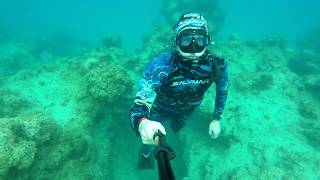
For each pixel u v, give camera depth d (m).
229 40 4.95
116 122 3.35
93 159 2.77
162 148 0.43
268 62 4.57
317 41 6.46
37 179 2.14
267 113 3.54
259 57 4.71
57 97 3.08
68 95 3.09
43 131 2.17
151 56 4.27
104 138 3.15
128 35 12.80
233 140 3.29
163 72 1.09
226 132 3.32
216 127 1.54
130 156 3.64
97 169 2.72
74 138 2.51
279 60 4.68
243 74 3.96
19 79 3.36
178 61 1.12
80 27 14.58
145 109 0.96
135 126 0.89
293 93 3.89
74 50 8.88
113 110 3.26
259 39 5.15
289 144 3.16
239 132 3.33
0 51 6.86
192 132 3.61
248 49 4.86
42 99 3.05
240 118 3.45
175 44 1.09
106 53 3.98
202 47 1.08
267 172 2.73
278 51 5.12
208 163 3.21
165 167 0.34
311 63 4.94
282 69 4.36
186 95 1.24
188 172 3.29
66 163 2.38
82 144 2.56
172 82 1.17
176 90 1.21
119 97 3.15
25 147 1.91
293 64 5.11
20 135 2.12
